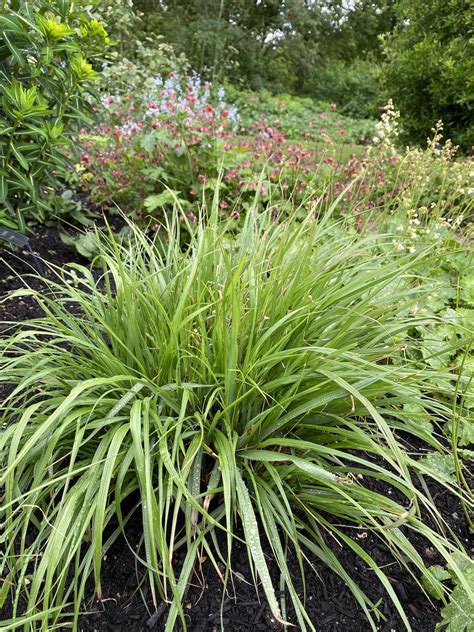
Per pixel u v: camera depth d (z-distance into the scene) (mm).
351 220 2922
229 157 3848
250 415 1708
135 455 1316
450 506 1915
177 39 15234
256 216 2307
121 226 4199
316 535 1688
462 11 5555
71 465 1282
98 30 3102
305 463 1432
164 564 1217
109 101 5035
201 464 1679
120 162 4074
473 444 2229
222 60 14828
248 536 1308
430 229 2965
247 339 1761
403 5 6398
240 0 16766
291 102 14617
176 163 3834
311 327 1841
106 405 1656
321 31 20109
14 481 1534
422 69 5652
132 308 1757
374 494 1478
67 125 3432
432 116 5883
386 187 3453
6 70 2895
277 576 1592
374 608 1472
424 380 2014
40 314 2859
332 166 3609
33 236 3760
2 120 2732
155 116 4289
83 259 3629
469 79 5211
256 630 1466
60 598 1341
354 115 16344
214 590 1539
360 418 2041
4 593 1299
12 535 1472
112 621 1461
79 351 1920
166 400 1621
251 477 1551
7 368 1794
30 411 1424
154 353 1847
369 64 18734
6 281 3139
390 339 1977
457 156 5617
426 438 1739
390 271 2170
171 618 1266
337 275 2082
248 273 1854
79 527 1362
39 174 3047
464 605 1445
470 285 2926
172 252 2324
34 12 2719
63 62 3098
